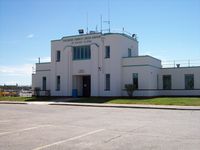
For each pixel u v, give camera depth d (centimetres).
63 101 3572
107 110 2408
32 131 1277
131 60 4012
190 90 4231
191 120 1653
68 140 1056
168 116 1880
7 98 4328
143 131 1254
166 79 4416
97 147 933
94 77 4122
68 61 4334
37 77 4831
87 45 4203
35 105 3116
